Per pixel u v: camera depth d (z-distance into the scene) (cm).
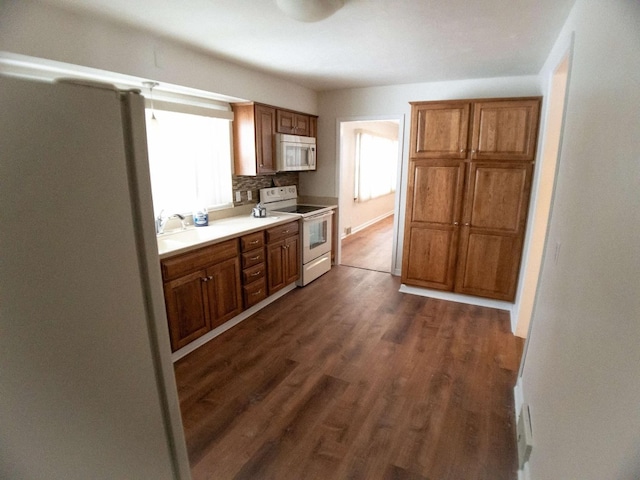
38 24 190
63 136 59
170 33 242
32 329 58
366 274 475
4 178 53
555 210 194
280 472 174
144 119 74
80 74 222
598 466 86
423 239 384
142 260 77
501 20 219
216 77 307
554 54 259
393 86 429
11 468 59
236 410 216
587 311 111
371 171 761
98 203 66
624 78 99
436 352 281
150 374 83
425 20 220
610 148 107
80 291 65
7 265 54
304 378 248
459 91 399
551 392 145
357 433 198
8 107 52
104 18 214
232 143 375
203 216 332
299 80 400
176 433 92
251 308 351
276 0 191
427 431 199
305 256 420
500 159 335
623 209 90
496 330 317
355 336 306
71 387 66
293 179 498
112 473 76
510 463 179
